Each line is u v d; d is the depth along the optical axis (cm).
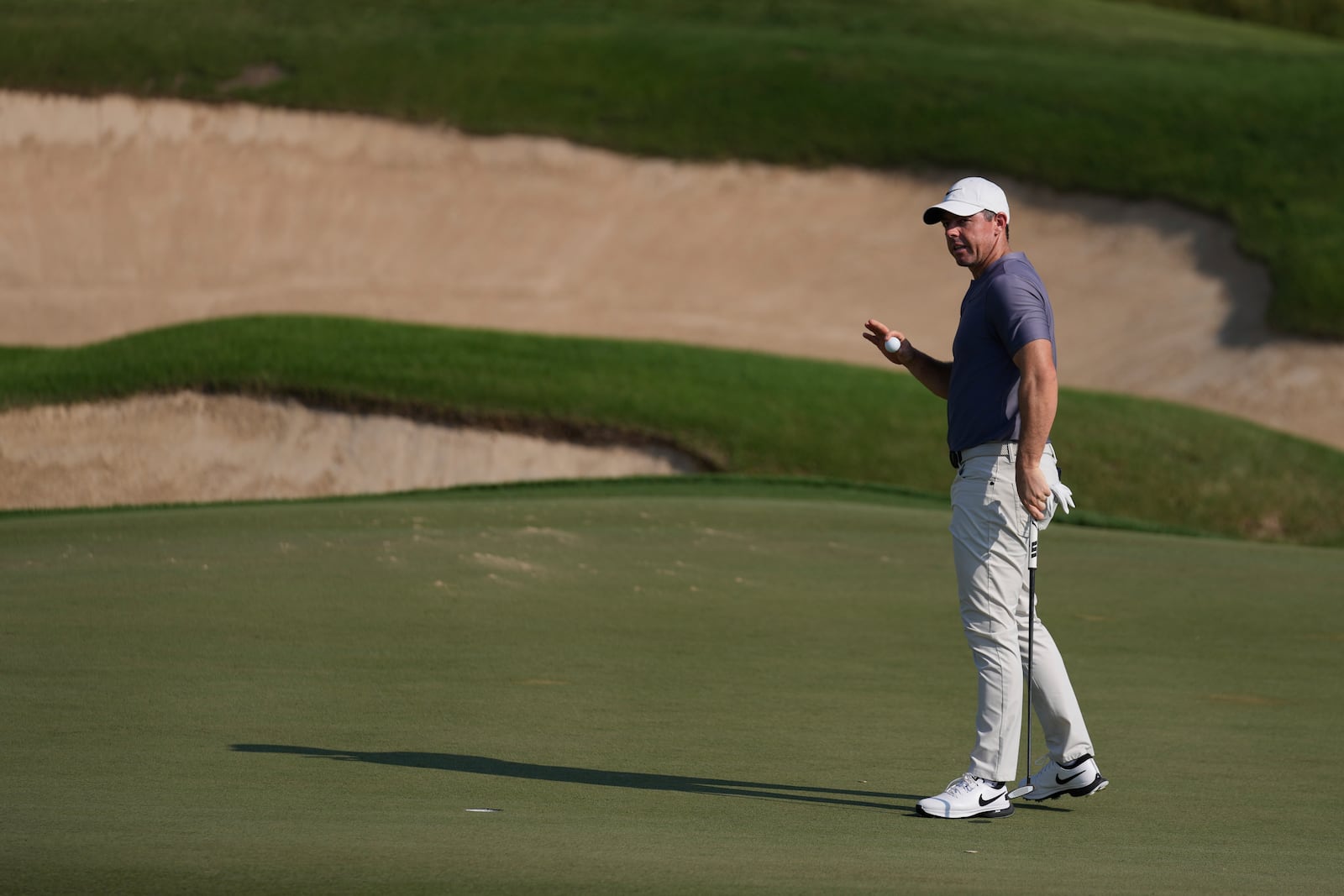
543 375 7700
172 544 3619
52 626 2630
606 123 12119
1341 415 8619
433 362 7775
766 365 8294
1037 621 1709
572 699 2172
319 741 1847
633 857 1267
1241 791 1734
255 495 7194
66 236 11638
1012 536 1675
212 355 7719
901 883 1201
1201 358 9319
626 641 2642
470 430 7206
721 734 1967
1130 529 5588
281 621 2714
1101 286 10156
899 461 7125
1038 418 1616
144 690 2136
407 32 13512
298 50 12975
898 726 2050
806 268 10712
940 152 11431
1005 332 1652
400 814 1444
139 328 10775
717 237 11088
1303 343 9162
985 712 1653
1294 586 3522
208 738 1841
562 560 3503
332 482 7188
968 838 1462
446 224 11431
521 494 5400
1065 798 1703
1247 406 8794
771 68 12600
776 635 2750
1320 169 10719
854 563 3659
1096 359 9519
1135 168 10962
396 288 10881
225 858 1207
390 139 12131
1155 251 10344
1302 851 1416
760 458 7056
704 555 3681
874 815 1556
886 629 2844
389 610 2834
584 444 7175
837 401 7700
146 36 13038
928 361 1897
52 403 7444
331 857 1220
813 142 11700
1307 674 2511
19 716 1950
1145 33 14688
